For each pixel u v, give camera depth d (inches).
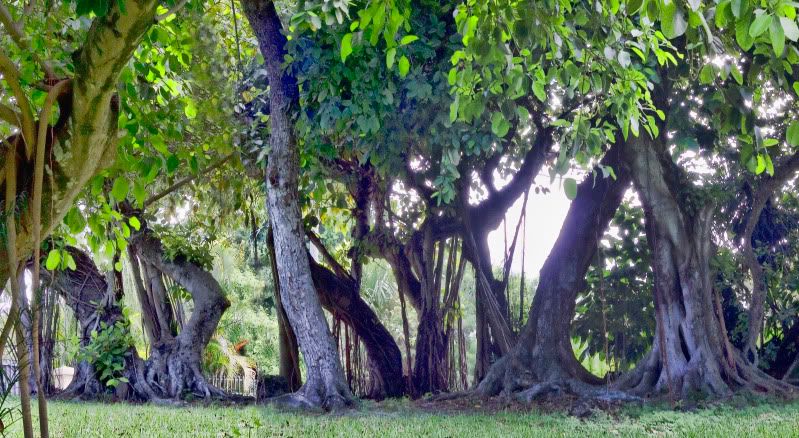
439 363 625.9
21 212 203.0
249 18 521.0
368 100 457.1
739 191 587.2
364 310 656.4
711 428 355.6
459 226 615.2
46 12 289.6
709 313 507.8
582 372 553.6
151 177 281.9
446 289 637.9
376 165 522.9
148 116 286.5
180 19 341.7
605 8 256.5
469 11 233.9
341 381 495.2
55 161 207.2
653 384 515.5
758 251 624.1
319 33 464.1
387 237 645.3
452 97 441.1
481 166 613.6
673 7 194.4
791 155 562.3
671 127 482.6
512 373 550.0
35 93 259.8
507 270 628.1
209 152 633.6
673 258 512.4
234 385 807.1
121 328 628.4
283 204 512.7
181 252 647.1
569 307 560.1
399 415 447.8
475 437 335.9
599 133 271.0
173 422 400.2
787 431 337.1
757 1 190.4
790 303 622.8
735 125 241.8
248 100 604.7
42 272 621.0
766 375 519.5
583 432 354.9
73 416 429.4
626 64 265.1
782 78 232.5
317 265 647.8
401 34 437.7
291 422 401.1
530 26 230.1
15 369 227.3
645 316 645.9
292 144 512.7
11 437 324.8
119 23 193.9
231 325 1163.9
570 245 569.3
